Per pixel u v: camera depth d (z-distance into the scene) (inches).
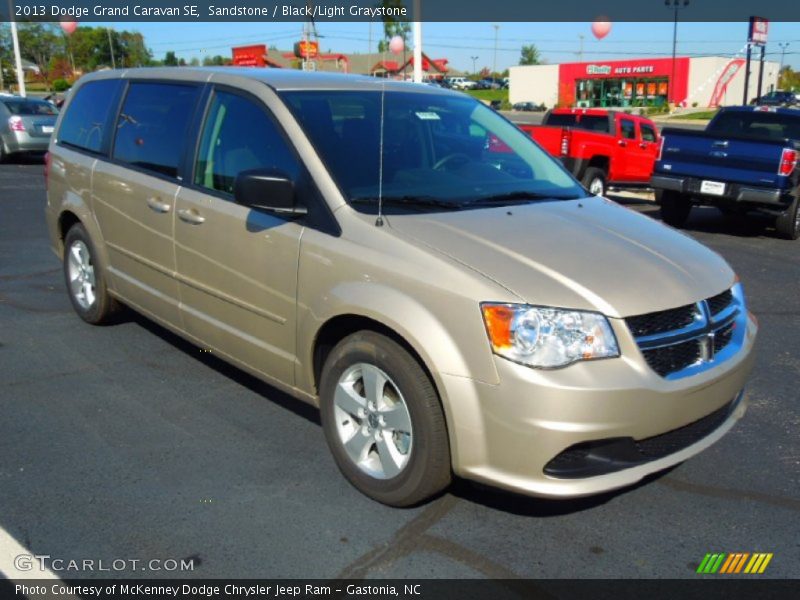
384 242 131.2
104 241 207.9
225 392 182.7
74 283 228.8
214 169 166.4
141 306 196.4
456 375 118.0
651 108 2294.5
